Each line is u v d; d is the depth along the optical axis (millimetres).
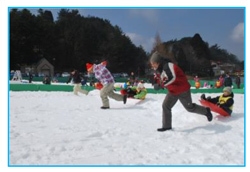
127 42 67688
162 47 67188
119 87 17234
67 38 65062
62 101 10734
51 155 4023
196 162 3857
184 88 5617
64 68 61500
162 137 5129
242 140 4949
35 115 7254
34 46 57344
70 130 5551
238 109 8031
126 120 6859
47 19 68812
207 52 71375
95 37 67375
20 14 55844
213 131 5590
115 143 4660
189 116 6828
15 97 11969
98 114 7711
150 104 9820
